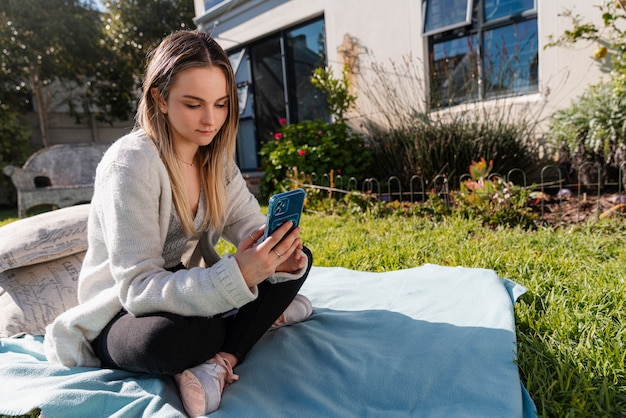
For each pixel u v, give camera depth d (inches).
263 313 58.1
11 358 64.6
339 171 202.1
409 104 207.3
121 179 50.5
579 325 67.5
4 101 361.4
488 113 181.5
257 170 309.9
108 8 439.5
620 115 137.6
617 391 52.4
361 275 97.8
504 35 187.2
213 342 53.1
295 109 279.7
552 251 102.7
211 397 50.9
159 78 50.9
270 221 47.8
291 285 59.4
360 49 229.8
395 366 58.6
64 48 378.3
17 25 350.3
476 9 192.4
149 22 434.6
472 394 51.9
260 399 53.6
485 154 173.9
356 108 229.8
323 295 86.6
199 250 66.5
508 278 91.2
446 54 204.7
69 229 78.6
